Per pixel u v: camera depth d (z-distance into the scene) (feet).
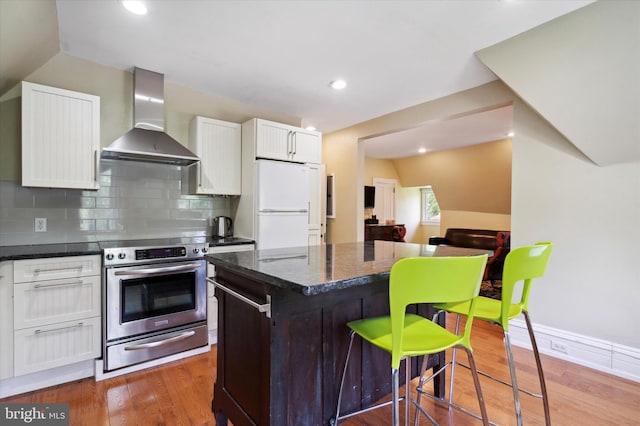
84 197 8.77
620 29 6.22
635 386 6.99
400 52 8.13
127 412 5.97
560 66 6.99
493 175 20.39
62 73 8.27
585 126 7.16
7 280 6.26
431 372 6.86
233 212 11.46
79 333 6.98
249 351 4.44
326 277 3.63
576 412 6.02
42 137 7.28
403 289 3.34
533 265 4.68
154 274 7.75
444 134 16.96
